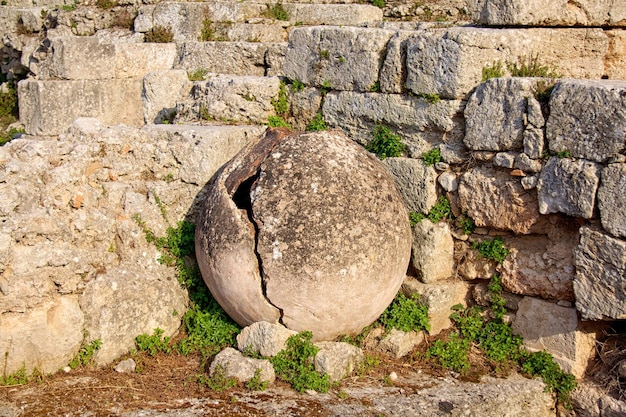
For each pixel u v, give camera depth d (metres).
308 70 8.48
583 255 6.26
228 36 12.78
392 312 7.04
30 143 6.71
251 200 6.32
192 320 7.01
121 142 7.19
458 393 6.22
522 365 6.77
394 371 6.62
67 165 6.70
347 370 6.38
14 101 15.45
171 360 6.59
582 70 7.57
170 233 7.16
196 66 11.37
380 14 13.02
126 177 7.21
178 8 13.41
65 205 6.60
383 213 6.41
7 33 16.59
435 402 6.00
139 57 11.91
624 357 6.45
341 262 6.12
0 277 6.03
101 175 7.00
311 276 6.08
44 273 6.23
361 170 6.51
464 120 7.14
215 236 6.41
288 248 6.11
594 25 7.57
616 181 5.95
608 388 6.36
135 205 7.00
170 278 7.06
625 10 7.59
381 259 6.29
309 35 8.41
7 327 6.05
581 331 6.54
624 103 5.88
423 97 7.33
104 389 6.01
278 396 5.91
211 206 6.59
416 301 7.19
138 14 13.98
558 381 6.58
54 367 6.27
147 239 7.02
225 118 8.63
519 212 6.73
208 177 7.33
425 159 7.36
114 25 14.82
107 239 6.80
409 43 7.39
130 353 6.64
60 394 5.89
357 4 13.03
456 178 7.24
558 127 6.35
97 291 6.50
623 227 5.94
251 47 10.69
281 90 8.74
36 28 16.25
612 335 6.57
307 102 8.52
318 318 6.23
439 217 7.36
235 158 6.88
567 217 6.54
